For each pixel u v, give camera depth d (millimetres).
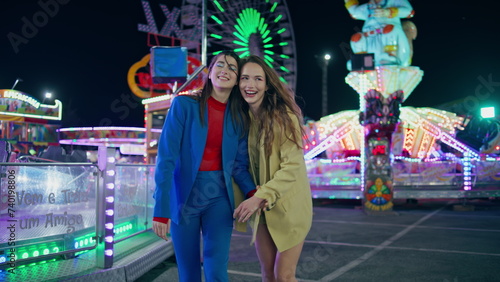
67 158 4809
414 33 14406
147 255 3414
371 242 5484
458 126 14430
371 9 13914
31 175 2729
